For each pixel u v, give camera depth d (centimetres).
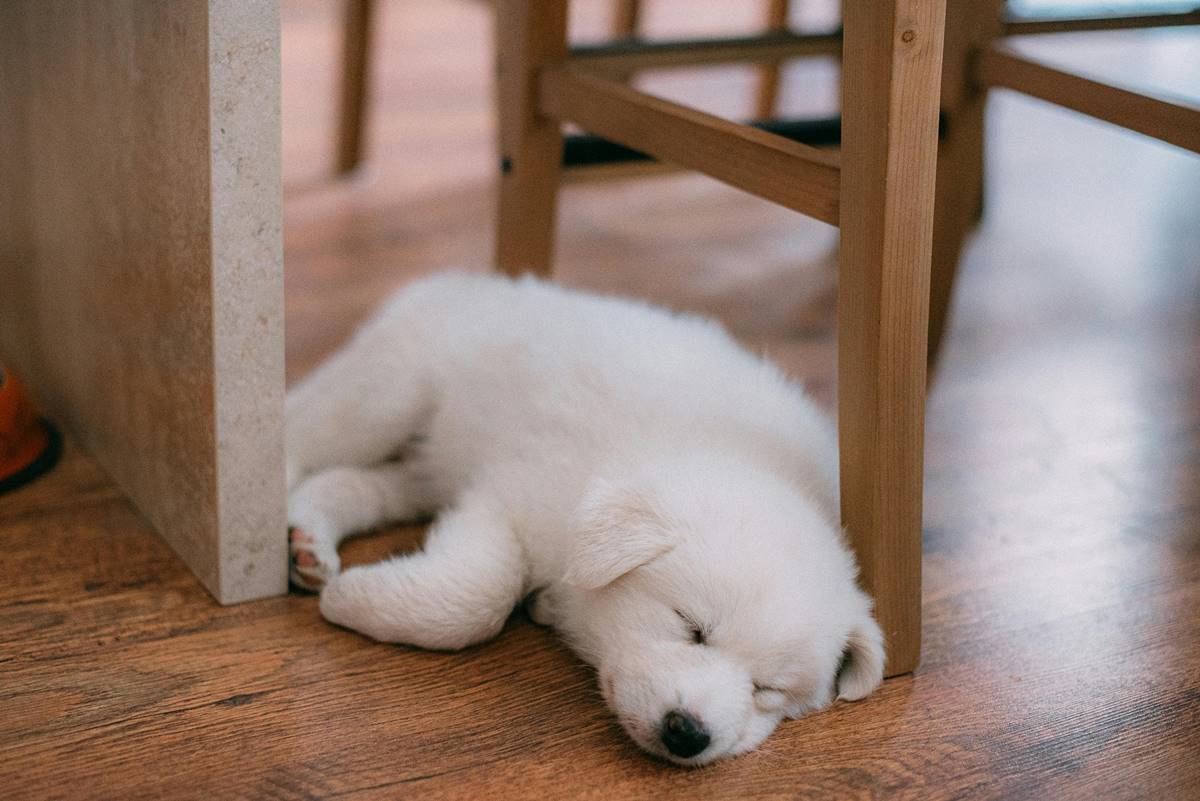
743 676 114
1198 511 168
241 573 133
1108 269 261
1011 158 338
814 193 122
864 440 120
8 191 173
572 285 230
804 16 452
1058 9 190
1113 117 155
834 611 117
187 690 119
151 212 131
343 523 148
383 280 227
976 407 196
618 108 156
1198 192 319
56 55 147
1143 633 140
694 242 263
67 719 113
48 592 133
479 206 272
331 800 106
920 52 107
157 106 125
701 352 150
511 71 178
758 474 127
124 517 150
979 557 154
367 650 128
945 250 190
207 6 112
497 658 129
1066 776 116
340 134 279
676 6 471
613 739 117
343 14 270
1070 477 176
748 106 353
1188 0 194
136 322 140
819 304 233
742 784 112
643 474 124
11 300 182
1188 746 121
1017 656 134
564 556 129
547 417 140
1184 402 202
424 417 157
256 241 122
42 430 167
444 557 128
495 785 109
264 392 128
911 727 122
